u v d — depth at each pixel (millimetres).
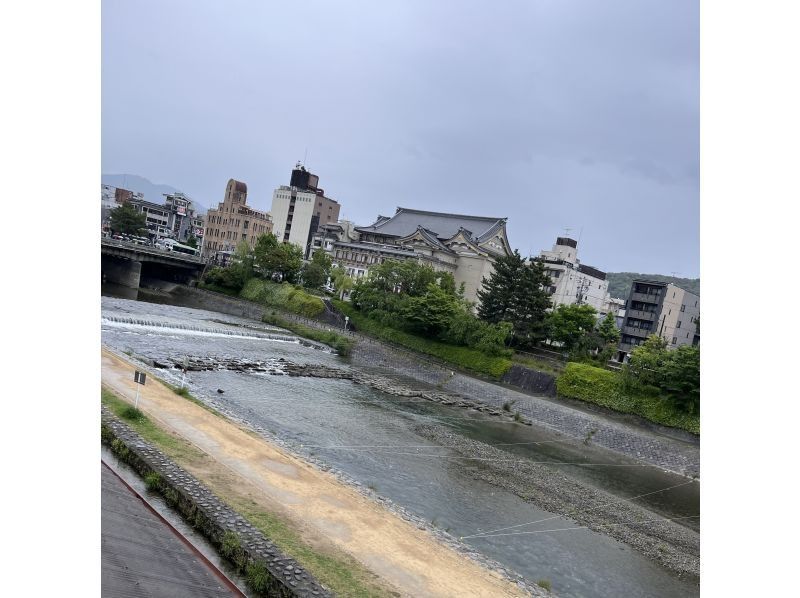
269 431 30734
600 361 60031
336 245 99312
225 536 16500
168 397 29719
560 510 28609
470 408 49812
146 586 13062
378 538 19500
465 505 26719
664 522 30109
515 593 18422
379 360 64812
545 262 90250
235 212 118875
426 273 77062
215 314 76125
